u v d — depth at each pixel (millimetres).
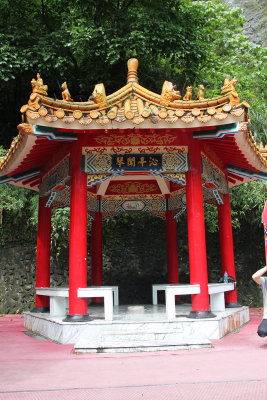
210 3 19781
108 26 16438
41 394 3934
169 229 12852
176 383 4199
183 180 8227
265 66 21109
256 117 16672
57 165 9328
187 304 12047
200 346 6312
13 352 6633
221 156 10172
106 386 4168
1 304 14883
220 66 18875
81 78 17344
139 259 16156
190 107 7238
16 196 14945
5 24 16812
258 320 10875
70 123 7012
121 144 8094
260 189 14953
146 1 16953
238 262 16422
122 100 7652
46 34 16359
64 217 13688
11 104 17688
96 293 7598
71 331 7266
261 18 30109
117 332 6984
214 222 15328
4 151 15070
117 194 13008
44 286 10305
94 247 12766
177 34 15203
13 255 15375
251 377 4367
